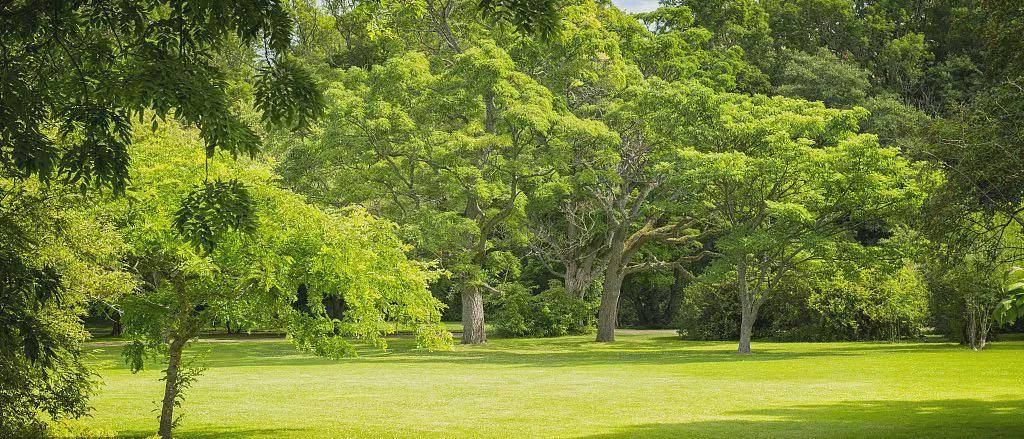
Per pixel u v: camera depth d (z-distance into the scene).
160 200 11.59
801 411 15.96
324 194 35.94
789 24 58.12
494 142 34.59
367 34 16.12
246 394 19.38
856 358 27.73
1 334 7.33
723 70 45.59
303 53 43.25
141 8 8.20
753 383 20.98
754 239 30.38
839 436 13.04
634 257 49.62
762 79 51.53
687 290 44.53
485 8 7.97
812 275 35.41
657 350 34.97
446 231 33.97
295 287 12.59
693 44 45.09
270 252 12.04
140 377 23.02
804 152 30.03
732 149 33.12
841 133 33.22
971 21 37.56
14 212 8.90
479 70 34.06
